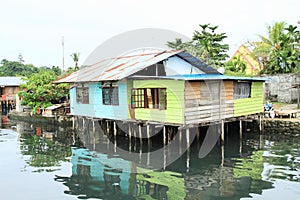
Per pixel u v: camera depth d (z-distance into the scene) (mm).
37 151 17531
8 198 10609
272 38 32750
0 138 21719
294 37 32000
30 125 27422
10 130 25062
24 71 58812
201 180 11945
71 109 23438
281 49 30156
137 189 11180
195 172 12930
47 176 12828
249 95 19406
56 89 28609
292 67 29000
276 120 19750
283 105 25250
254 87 19703
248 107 19156
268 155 15195
